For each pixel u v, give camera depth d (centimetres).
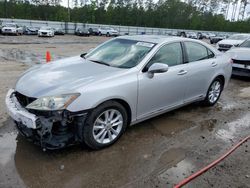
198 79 491
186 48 471
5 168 304
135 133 410
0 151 338
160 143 382
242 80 877
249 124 475
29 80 352
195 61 487
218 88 571
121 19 7844
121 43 456
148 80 386
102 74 356
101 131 348
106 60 421
